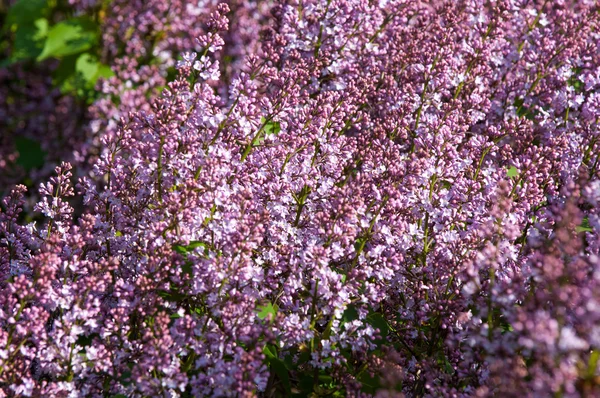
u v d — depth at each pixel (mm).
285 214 3836
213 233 3605
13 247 3930
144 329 3389
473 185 3834
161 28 6934
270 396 3482
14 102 7977
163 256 3420
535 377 2678
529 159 3955
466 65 4672
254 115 3771
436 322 3633
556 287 2719
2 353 3131
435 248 3836
